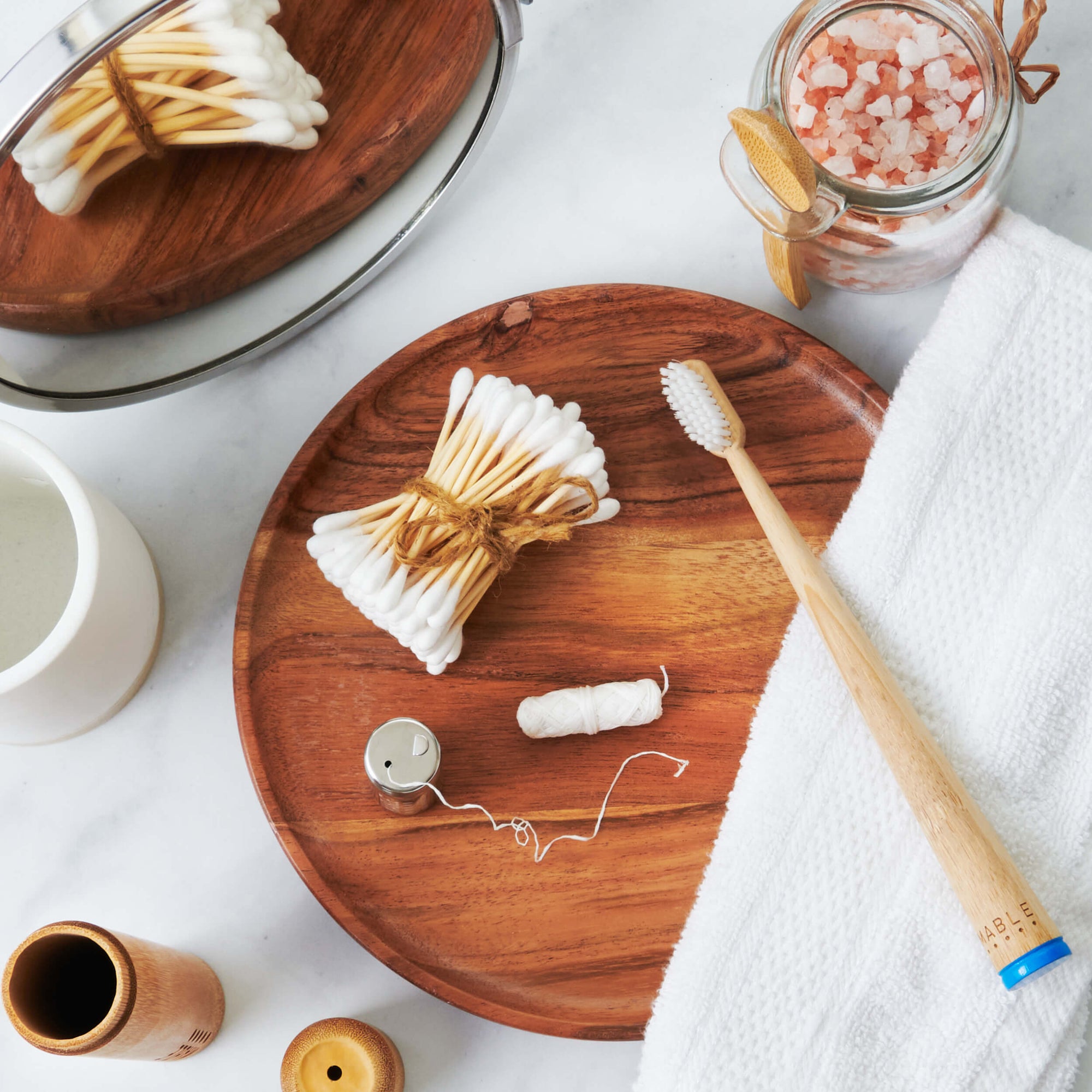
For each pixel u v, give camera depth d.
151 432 0.74
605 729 0.66
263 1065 0.68
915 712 0.62
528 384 0.71
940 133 0.64
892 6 0.62
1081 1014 0.62
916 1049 0.61
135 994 0.53
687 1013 0.61
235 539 0.73
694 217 0.77
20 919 0.69
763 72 0.64
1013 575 0.65
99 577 0.60
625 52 0.78
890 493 0.66
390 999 0.68
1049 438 0.66
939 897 0.62
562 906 0.65
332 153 0.65
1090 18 0.77
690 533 0.70
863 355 0.76
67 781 0.70
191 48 0.53
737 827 0.63
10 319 0.58
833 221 0.61
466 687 0.67
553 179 0.78
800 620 0.65
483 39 0.65
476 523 0.60
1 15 0.76
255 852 0.70
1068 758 0.64
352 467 0.69
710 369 0.71
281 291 0.71
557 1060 0.68
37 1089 0.67
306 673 0.67
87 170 0.55
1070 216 0.76
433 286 0.76
